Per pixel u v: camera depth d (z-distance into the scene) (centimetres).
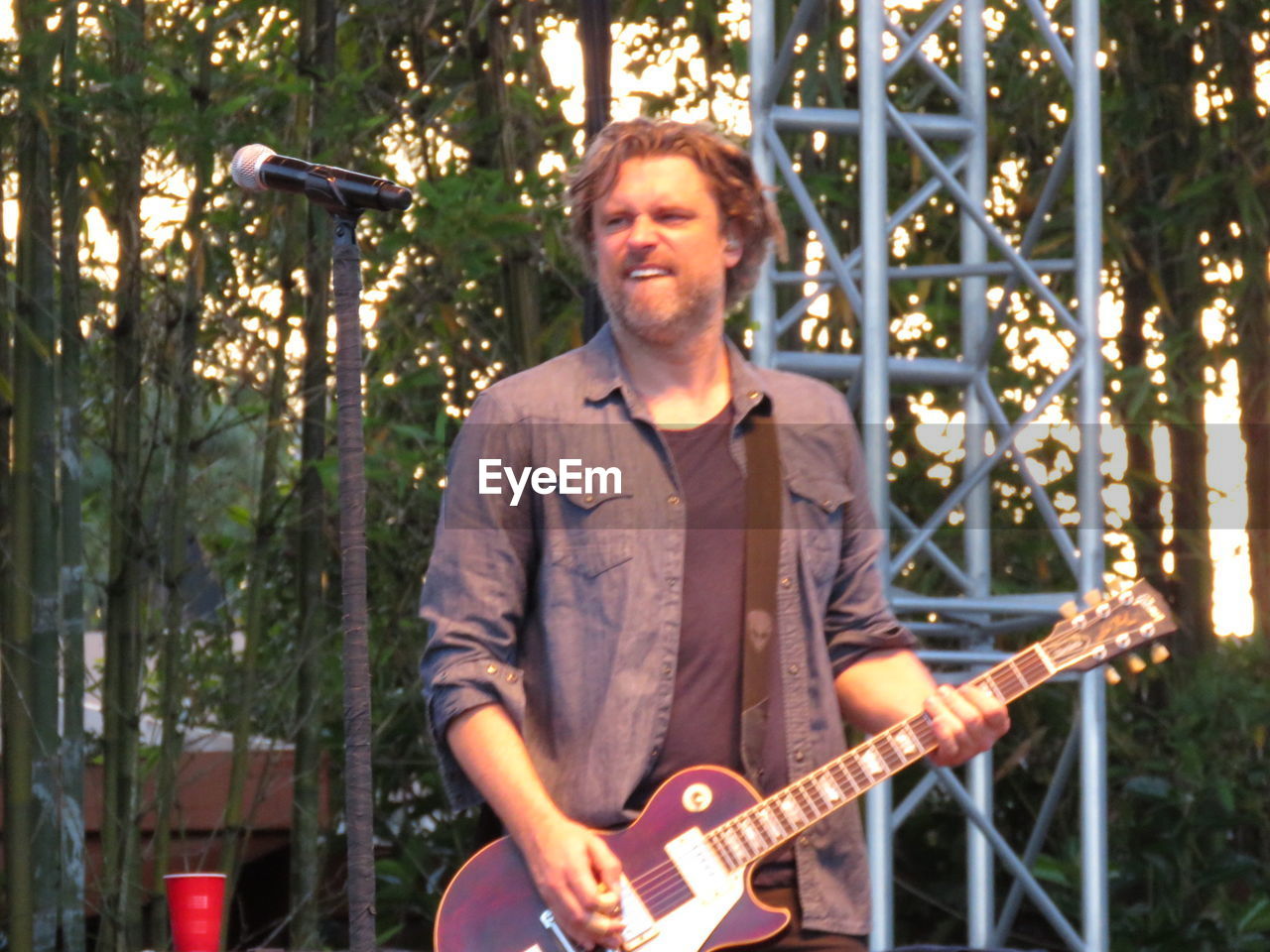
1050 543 1834
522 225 1466
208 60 1444
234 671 1647
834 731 804
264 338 1577
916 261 1892
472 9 1645
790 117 1491
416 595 1720
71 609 1379
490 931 782
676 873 775
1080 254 1453
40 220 1346
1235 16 1933
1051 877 1672
